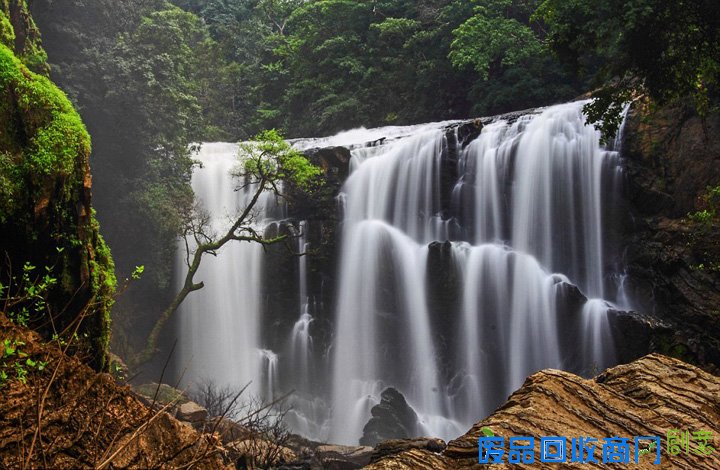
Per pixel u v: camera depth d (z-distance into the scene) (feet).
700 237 64.08
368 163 86.17
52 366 9.41
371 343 80.12
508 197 79.66
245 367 83.20
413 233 82.48
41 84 30.25
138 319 81.25
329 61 129.18
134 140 83.05
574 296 70.64
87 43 86.12
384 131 101.30
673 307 65.67
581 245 74.84
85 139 30.68
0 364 9.05
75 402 9.30
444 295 76.59
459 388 75.00
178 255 85.15
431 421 73.92
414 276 79.56
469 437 9.57
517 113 86.43
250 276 85.15
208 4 168.66
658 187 69.62
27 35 62.64
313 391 81.51
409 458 9.23
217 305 85.15
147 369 79.36
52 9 84.12
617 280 71.61
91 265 30.25
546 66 104.47
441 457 9.30
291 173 78.13
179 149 85.30
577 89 104.17
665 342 63.21
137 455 9.33
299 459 39.34
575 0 46.29
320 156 85.46
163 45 89.61
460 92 113.80
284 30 169.37
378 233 82.58
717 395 11.41
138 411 9.81
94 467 8.74
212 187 90.43
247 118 140.26
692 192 66.49
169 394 51.11
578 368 69.51
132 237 80.64
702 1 43.57
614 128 49.52
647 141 71.41
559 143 77.36
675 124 69.97
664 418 10.64
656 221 69.41
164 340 82.94
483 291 76.02
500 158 80.69
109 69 83.05
